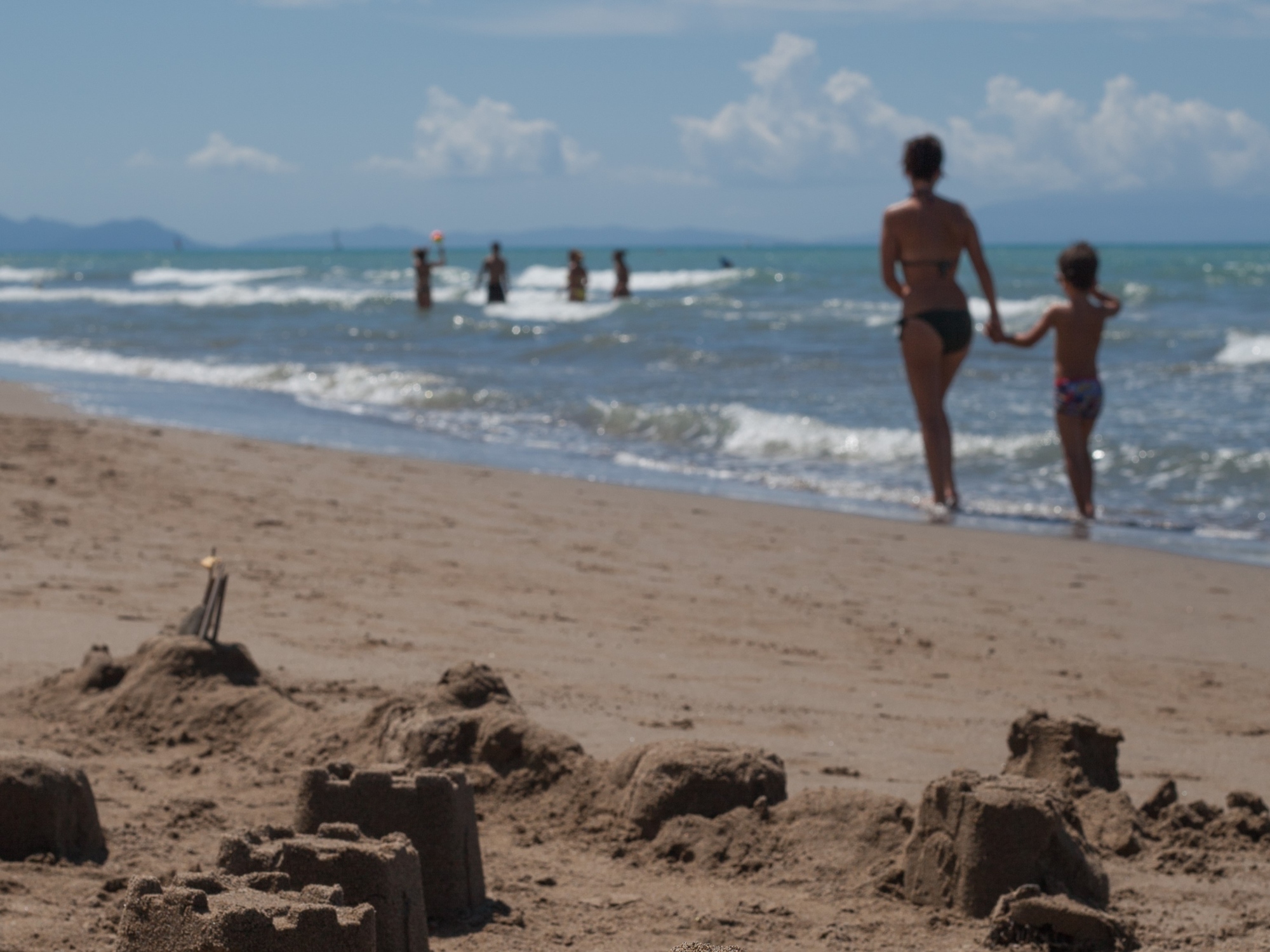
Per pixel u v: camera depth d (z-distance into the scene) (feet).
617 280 215.51
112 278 408.87
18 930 18.78
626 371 127.34
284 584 45.73
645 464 82.69
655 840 23.84
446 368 130.62
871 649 41.50
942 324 69.15
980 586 51.34
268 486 66.03
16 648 35.88
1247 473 74.95
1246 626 45.98
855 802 23.66
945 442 70.03
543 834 24.67
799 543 58.54
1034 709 27.68
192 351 150.61
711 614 45.14
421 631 40.29
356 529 56.95
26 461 67.00
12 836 22.00
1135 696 37.27
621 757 25.79
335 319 192.75
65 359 143.95
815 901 21.67
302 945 15.16
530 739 26.30
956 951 19.61
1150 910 21.52
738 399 105.29
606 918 20.79
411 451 85.61
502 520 60.95
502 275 214.07
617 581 49.78
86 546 49.34
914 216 69.10
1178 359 130.41
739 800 24.50
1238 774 30.17
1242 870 23.32
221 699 30.09
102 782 26.50
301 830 21.02
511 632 41.01
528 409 105.29
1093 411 67.31
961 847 21.15
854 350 140.15
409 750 26.78
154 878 16.10
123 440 76.89
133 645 36.40
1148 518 66.74
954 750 31.09
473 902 20.95
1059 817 21.15
